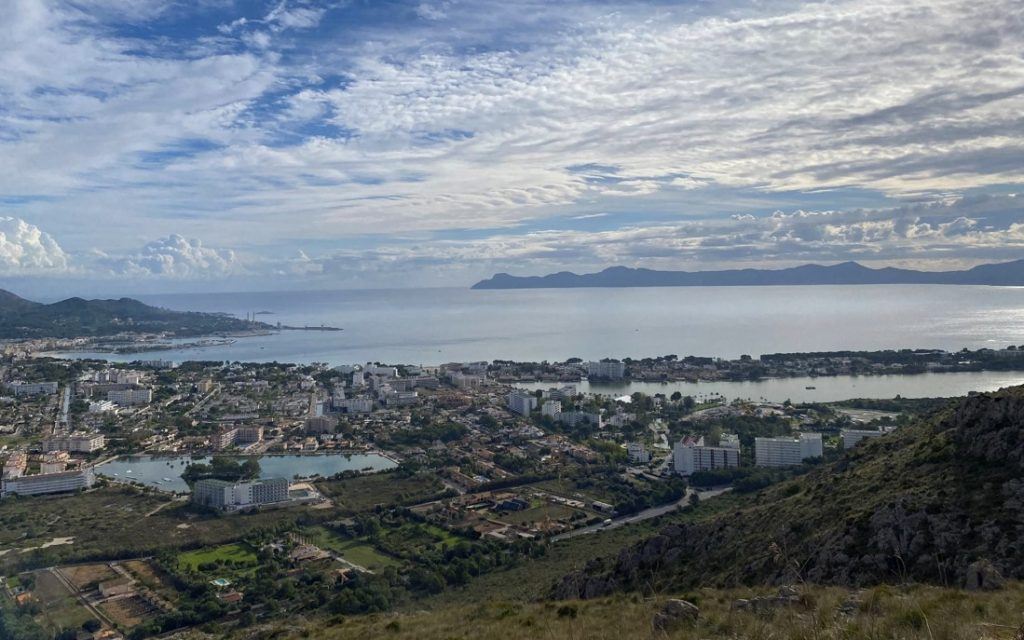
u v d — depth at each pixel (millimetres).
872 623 26922
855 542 46625
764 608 33969
